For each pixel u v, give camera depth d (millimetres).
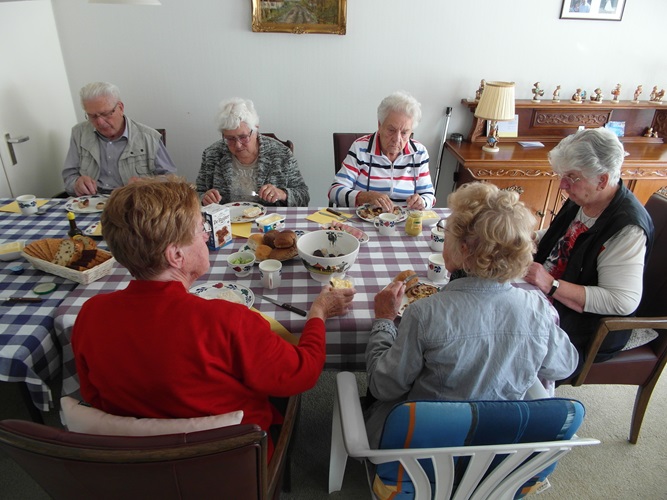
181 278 886
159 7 2650
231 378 853
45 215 1785
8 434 681
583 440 841
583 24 2771
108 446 663
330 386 1907
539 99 2918
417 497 967
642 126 2996
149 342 774
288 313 1189
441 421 798
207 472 711
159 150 2424
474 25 2756
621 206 1317
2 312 1156
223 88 2895
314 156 3139
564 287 1318
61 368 1206
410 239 1623
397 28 2748
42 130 2619
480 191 885
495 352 882
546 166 2645
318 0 2635
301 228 1705
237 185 2205
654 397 1889
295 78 2877
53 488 767
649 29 2799
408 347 919
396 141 1997
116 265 1385
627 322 1299
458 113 3000
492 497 983
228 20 2701
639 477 1556
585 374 1424
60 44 2727
